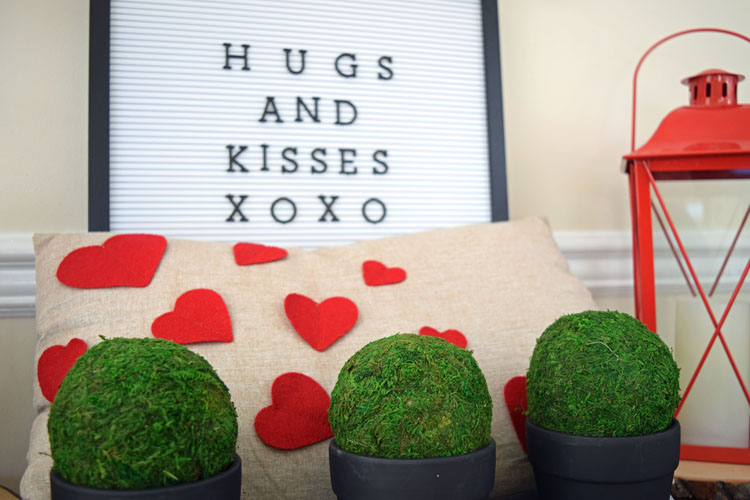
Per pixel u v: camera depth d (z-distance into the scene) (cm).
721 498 90
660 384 70
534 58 141
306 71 122
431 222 127
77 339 79
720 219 141
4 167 110
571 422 70
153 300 84
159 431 53
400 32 129
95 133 108
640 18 147
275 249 98
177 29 115
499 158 132
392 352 64
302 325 87
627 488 69
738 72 149
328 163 121
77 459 53
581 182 143
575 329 74
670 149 107
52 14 113
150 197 111
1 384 110
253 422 78
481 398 65
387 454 61
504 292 99
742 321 106
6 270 110
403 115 127
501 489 87
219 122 116
